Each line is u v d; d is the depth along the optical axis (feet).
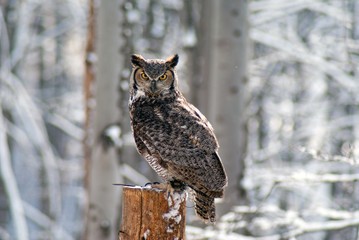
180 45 63.36
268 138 66.39
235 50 36.88
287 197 65.10
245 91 37.45
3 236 70.38
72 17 73.51
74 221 83.15
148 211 17.97
